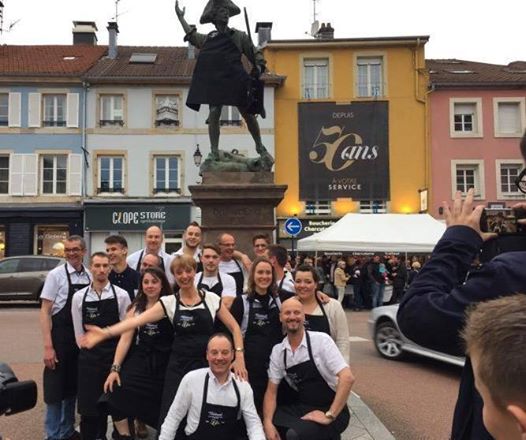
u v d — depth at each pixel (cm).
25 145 2733
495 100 2836
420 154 2828
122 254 545
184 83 2756
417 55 2852
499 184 2809
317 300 471
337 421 402
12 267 1930
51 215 2706
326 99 2833
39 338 1189
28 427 564
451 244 172
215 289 514
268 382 429
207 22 822
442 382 777
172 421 385
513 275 151
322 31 3247
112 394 430
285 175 2814
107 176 2748
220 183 793
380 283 1838
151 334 432
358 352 1028
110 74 2764
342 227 1794
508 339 115
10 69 2797
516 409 110
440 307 159
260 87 832
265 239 614
